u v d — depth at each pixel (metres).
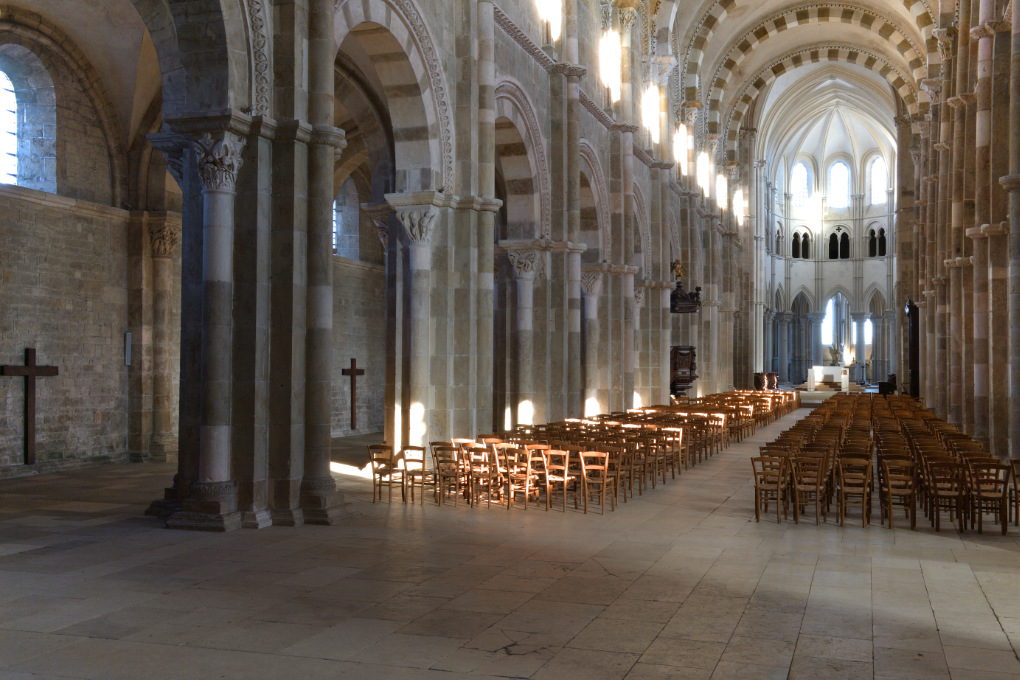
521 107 24.61
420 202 19.39
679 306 41.38
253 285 13.74
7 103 20.66
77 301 21.20
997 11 22.81
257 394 13.71
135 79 22.00
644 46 39.59
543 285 26.08
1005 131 22.84
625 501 16.20
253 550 11.74
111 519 14.14
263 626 8.33
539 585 9.89
